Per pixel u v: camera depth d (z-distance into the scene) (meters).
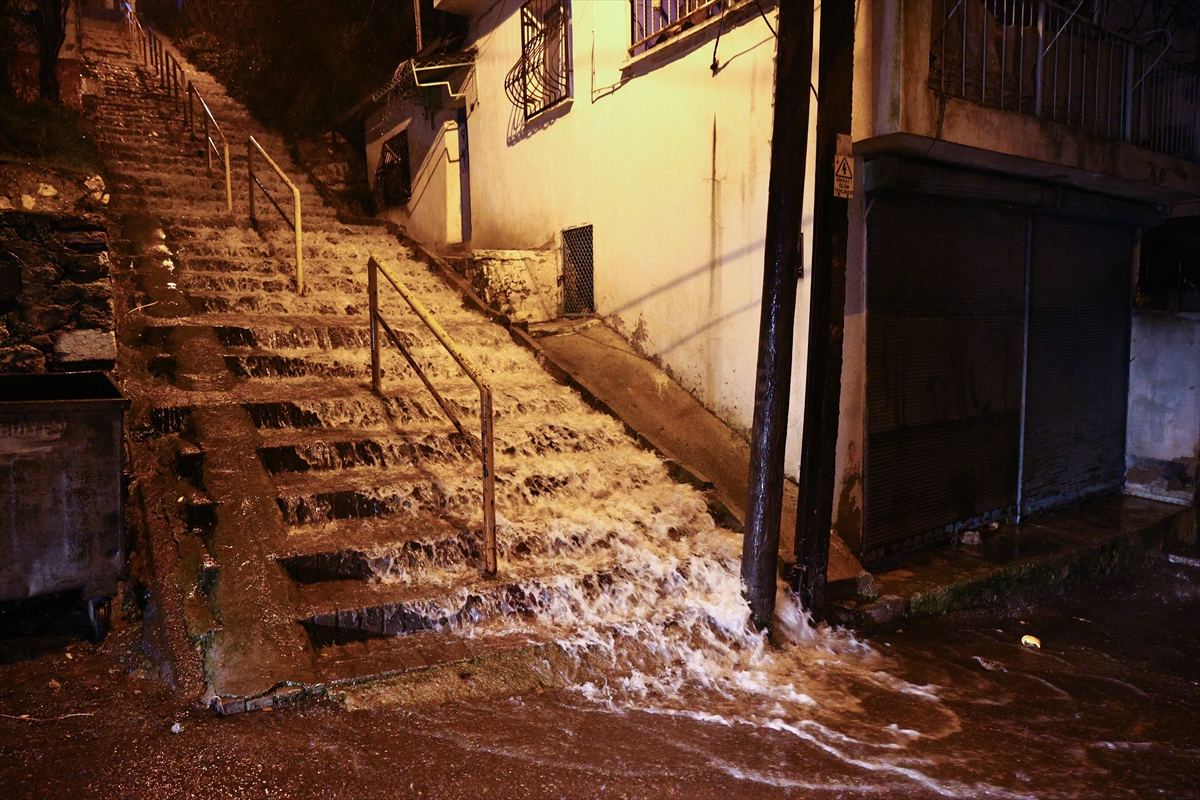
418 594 4.21
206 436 5.14
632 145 7.67
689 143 6.93
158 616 3.82
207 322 6.74
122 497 3.91
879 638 4.91
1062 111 6.11
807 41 4.37
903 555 5.98
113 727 3.22
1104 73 6.55
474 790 2.96
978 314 6.40
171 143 12.87
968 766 3.40
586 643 4.11
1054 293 7.16
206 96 16.23
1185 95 7.45
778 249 4.50
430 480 5.23
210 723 3.28
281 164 13.64
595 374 7.38
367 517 4.98
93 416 3.82
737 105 6.36
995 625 5.34
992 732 3.76
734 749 3.41
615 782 3.08
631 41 7.60
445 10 10.58
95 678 3.62
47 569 3.75
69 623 4.03
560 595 4.46
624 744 3.39
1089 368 7.70
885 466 5.73
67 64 11.55
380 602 4.09
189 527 4.43
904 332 5.77
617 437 6.48
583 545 5.05
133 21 18.19
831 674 4.35
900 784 3.20
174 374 5.92
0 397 4.48
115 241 8.05
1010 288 6.69
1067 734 3.79
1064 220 7.18
